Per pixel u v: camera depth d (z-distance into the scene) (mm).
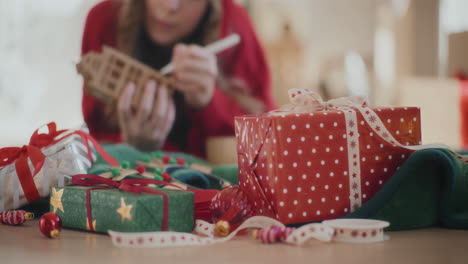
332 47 3877
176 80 2562
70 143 1426
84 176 1262
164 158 1772
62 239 1148
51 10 2936
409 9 4066
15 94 2926
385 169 1217
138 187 1153
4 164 1438
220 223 1113
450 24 4074
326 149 1159
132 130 2457
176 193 1154
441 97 3018
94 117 2414
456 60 3908
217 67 2672
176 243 1081
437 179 1238
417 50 4070
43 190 1380
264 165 1163
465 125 2980
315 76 3820
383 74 4020
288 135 1128
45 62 2939
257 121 1175
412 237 1146
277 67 3639
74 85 2896
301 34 3707
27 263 948
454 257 967
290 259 956
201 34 2650
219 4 2688
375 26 3996
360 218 1163
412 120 1249
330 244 1085
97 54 2418
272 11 3617
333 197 1168
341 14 3893
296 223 1140
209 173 1753
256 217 1138
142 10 2553
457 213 1249
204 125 2619
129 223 1091
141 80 2469
